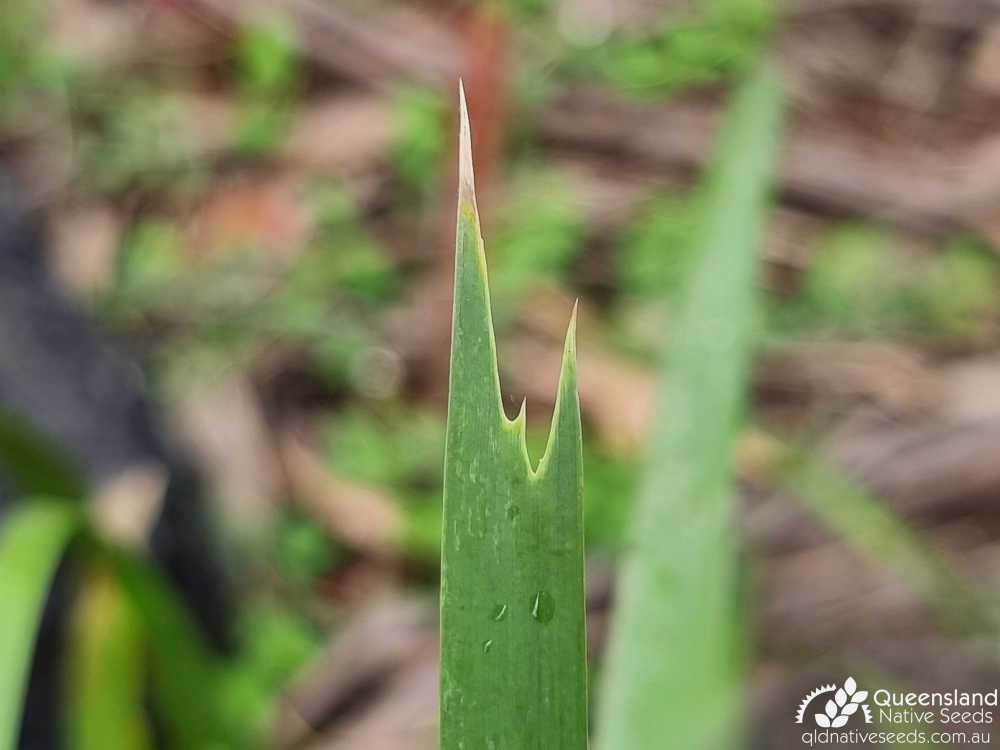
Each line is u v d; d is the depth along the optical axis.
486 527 0.09
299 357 0.59
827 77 0.76
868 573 0.41
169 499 0.37
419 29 0.77
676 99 0.73
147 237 0.68
